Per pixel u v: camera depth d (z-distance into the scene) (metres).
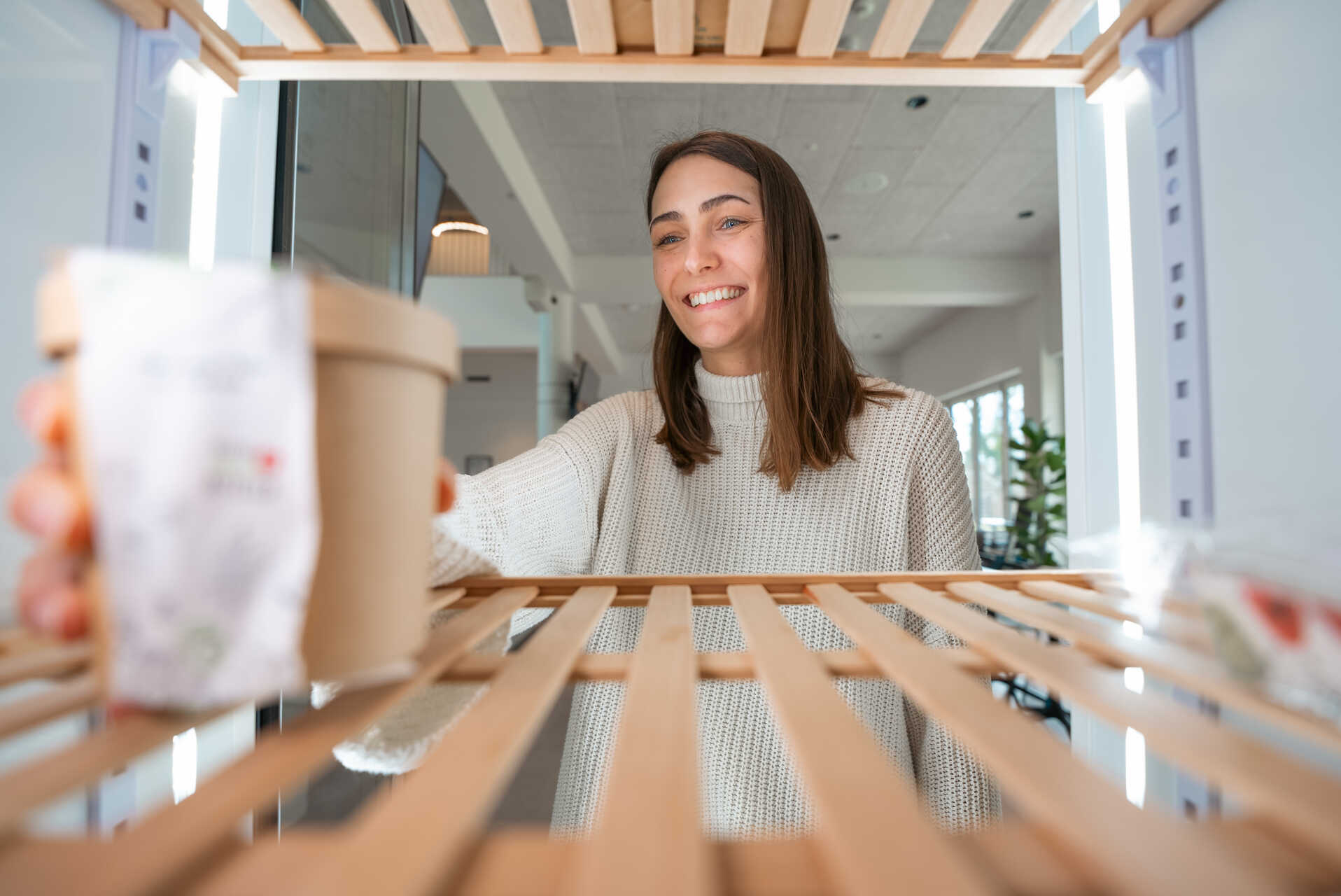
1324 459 0.47
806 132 4.42
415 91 1.48
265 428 0.16
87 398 0.16
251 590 0.16
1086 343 0.77
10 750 0.41
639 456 0.85
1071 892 0.12
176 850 0.13
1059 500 4.41
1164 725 0.18
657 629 0.29
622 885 0.11
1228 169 0.56
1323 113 0.48
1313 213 0.49
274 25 0.62
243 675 0.16
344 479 0.19
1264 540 0.21
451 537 0.35
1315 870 0.12
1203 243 0.59
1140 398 0.68
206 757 0.63
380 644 0.20
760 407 0.79
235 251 0.73
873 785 0.14
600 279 7.05
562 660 0.25
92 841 0.13
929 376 9.59
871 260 6.81
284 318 0.17
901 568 0.75
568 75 0.67
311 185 1.09
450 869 0.13
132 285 0.16
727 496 0.80
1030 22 3.21
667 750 0.16
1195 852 0.12
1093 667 0.23
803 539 0.77
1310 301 0.49
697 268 0.75
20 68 0.48
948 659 0.26
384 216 1.37
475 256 9.27
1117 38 0.64
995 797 0.64
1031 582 0.40
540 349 7.33
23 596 0.18
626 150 4.70
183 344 0.16
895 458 0.77
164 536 0.16
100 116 0.55
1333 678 0.18
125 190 0.56
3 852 0.13
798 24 0.62
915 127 4.37
